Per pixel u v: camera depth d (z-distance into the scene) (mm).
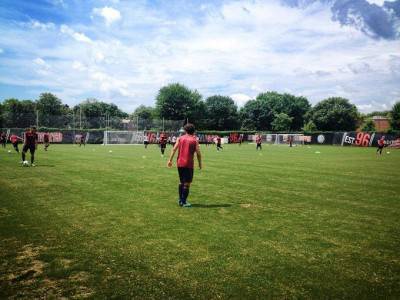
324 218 7820
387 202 9727
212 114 102438
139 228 6805
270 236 6391
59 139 56312
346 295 4102
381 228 7020
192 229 6785
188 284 4355
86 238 6148
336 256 5402
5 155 26562
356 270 4859
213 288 4250
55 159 23344
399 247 5859
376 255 5465
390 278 4602
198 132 74938
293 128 115625
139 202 9312
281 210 8602
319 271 4809
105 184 12391
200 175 15750
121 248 5637
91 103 114250
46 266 4879
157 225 7051
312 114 107875
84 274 4629
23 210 8258
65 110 107562
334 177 15320
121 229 6734
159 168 18078
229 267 4906
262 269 4852
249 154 33344
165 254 5383
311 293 4145
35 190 11039
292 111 113375
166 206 8867
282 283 4414
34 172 15727
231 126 105625
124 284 4340
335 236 6445
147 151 35812
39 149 37500
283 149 46969
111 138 58750
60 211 8188
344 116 101938
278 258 5281
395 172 17578
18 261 5055
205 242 5988
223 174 16141
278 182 13562
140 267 4875
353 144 61844
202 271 4754
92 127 59312
